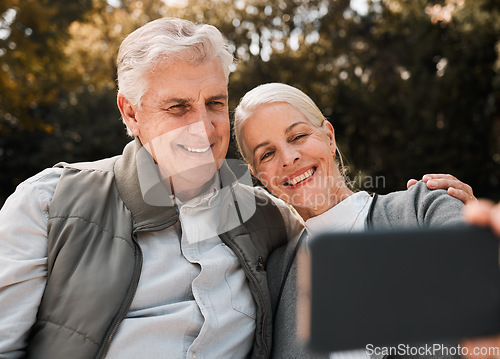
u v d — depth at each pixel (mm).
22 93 9031
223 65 1523
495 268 588
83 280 1277
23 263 1277
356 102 16562
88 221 1354
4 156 13812
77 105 14672
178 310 1368
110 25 15297
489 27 13000
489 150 14578
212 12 16266
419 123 15703
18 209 1339
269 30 16719
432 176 1516
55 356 1220
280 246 1666
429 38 15438
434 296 583
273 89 1598
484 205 602
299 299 1457
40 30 8531
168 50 1413
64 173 1448
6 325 1238
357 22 18062
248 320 1464
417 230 594
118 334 1294
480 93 14438
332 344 574
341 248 584
